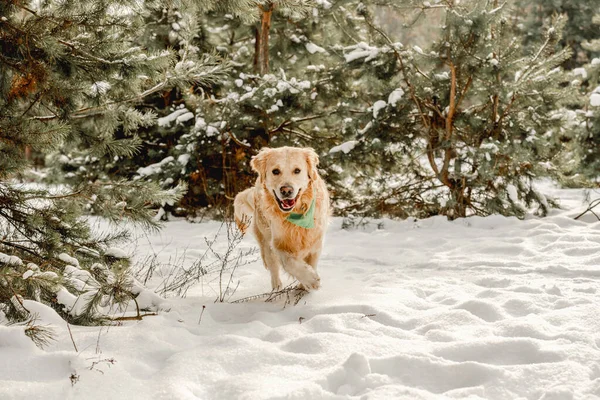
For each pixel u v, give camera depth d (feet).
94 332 10.39
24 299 10.93
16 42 11.45
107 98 14.16
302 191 14.42
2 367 8.59
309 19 32.30
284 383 8.46
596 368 8.86
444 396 8.19
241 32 33.88
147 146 30.78
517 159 23.59
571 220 23.03
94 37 13.10
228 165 29.14
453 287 14.56
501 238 20.90
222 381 8.64
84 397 7.92
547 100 24.98
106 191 13.84
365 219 25.79
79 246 13.46
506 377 8.60
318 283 13.89
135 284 13.00
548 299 12.91
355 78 27.71
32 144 11.84
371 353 9.68
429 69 25.32
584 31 59.82
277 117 26.96
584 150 27.35
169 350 9.87
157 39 29.43
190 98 28.07
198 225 26.99
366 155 26.11
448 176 25.32
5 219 13.23
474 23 22.53
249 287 15.48
